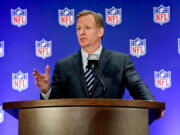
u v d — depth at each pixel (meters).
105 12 4.80
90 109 2.10
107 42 4.75
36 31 4.83
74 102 2.10
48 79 2.60
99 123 2.09
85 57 3.26
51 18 4.84
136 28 4.77
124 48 4.73
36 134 2.15
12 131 4.66
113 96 3.06
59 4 4.86
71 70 3.21
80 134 2.08
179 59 4.70
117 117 2.12
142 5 4.80
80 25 3.31
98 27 3.32
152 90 4.66
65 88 3.22
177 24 4.75
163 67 4.69
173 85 4.64
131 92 3.19
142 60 4.71
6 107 2.31
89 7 4.82
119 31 4.76
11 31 4.84
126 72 3.19
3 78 4.76
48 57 4.78
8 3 4.89
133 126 2.16
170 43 4.73
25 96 4.73
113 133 2.10
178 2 4.79
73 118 2.10
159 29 4.75
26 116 2.21
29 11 4.87
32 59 4.78
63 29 4.82
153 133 4.59
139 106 2.18
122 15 4.79
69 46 4.78
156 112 2.54
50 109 2.13
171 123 4.59
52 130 2.11
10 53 4.80
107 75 3.13
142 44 4.73
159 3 4.79
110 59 3.23
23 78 4.75
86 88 3.06
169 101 4.62
